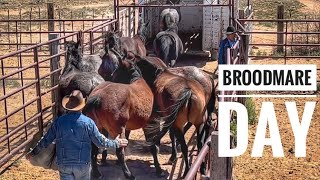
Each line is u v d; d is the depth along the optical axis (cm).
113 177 819
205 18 1736
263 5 3562
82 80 867
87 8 3375
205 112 819
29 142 978
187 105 768
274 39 2231
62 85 881
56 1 3856
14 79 1527
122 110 734
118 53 1022
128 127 772
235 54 1034
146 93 781
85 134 582
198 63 1717
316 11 3231
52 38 1122
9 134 898
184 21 2047
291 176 838
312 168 872
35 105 1288
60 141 584
